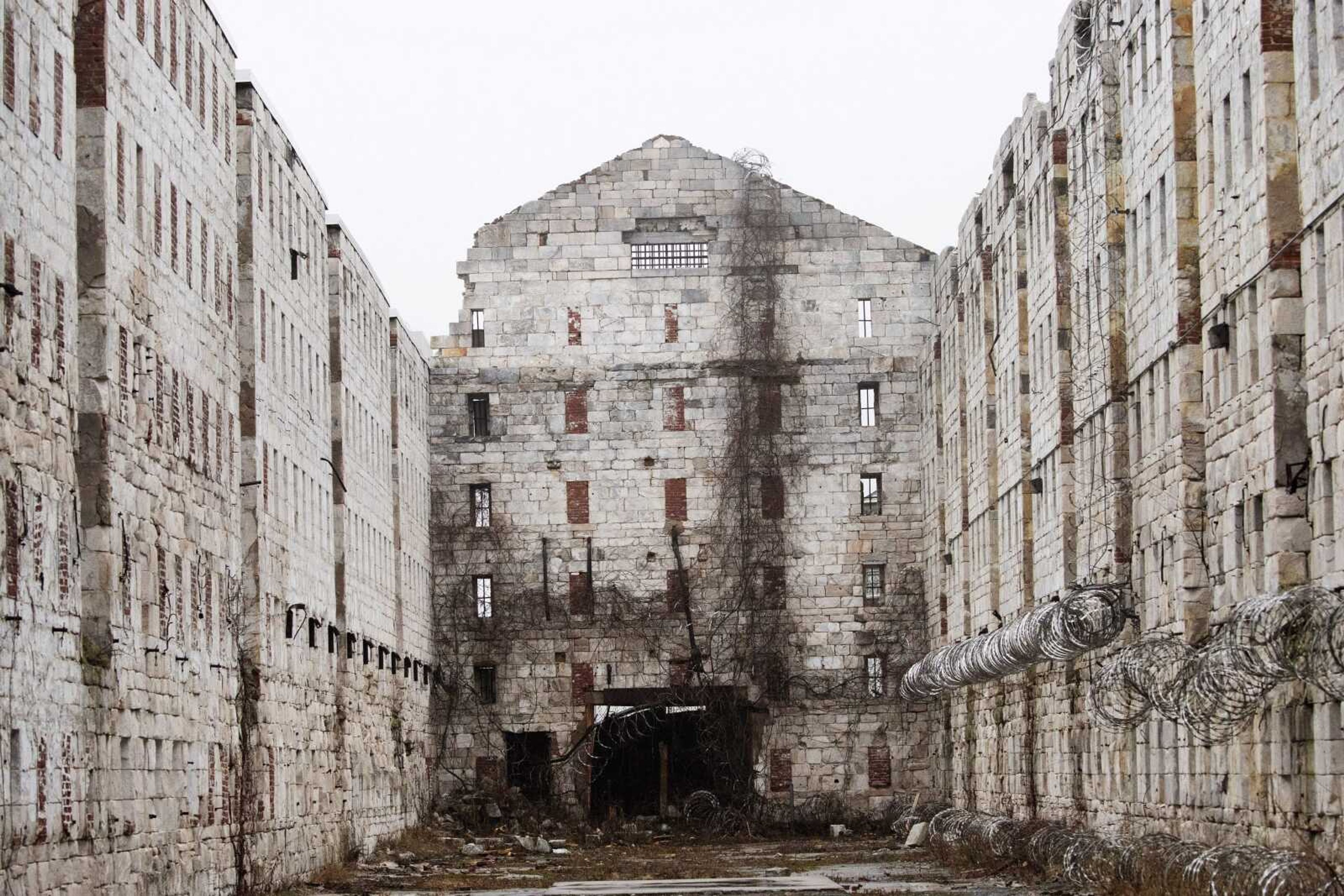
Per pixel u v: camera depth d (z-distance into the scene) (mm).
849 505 85125
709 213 87188
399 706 74375
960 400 74438
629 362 86500
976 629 72188
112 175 36781
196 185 44094
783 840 79625
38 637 31547
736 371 85875
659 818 84062
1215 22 41375
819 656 84188
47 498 32312
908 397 85750
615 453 86000
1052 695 59375
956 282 75625
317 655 58281
